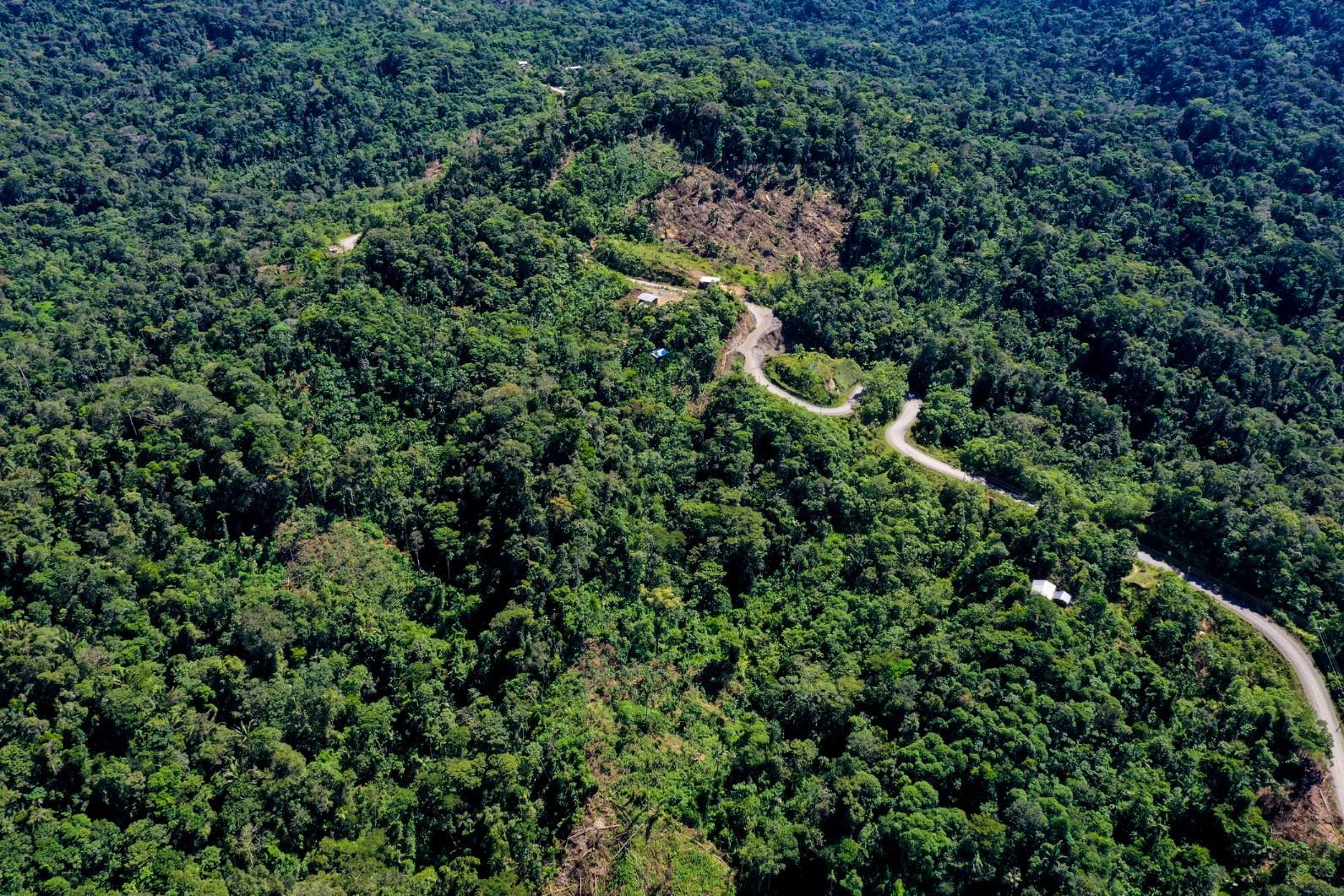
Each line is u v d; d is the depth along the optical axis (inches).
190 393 5438.0
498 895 3538.4
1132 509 5851.4
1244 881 4074.8
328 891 3462.1
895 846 3801.7
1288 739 4557.1
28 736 4033.0
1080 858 3809.1
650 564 5064.0
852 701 4471.0
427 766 4060.0
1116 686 4702.3
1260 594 5516.7
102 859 3772.1
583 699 4411.9
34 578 4574.3
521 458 5108.3
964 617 4960.6
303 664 4539.9
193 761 4124.0
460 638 4685.0
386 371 5915.4
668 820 3988.7
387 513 5315.0
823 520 5605.3
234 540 5108.3
